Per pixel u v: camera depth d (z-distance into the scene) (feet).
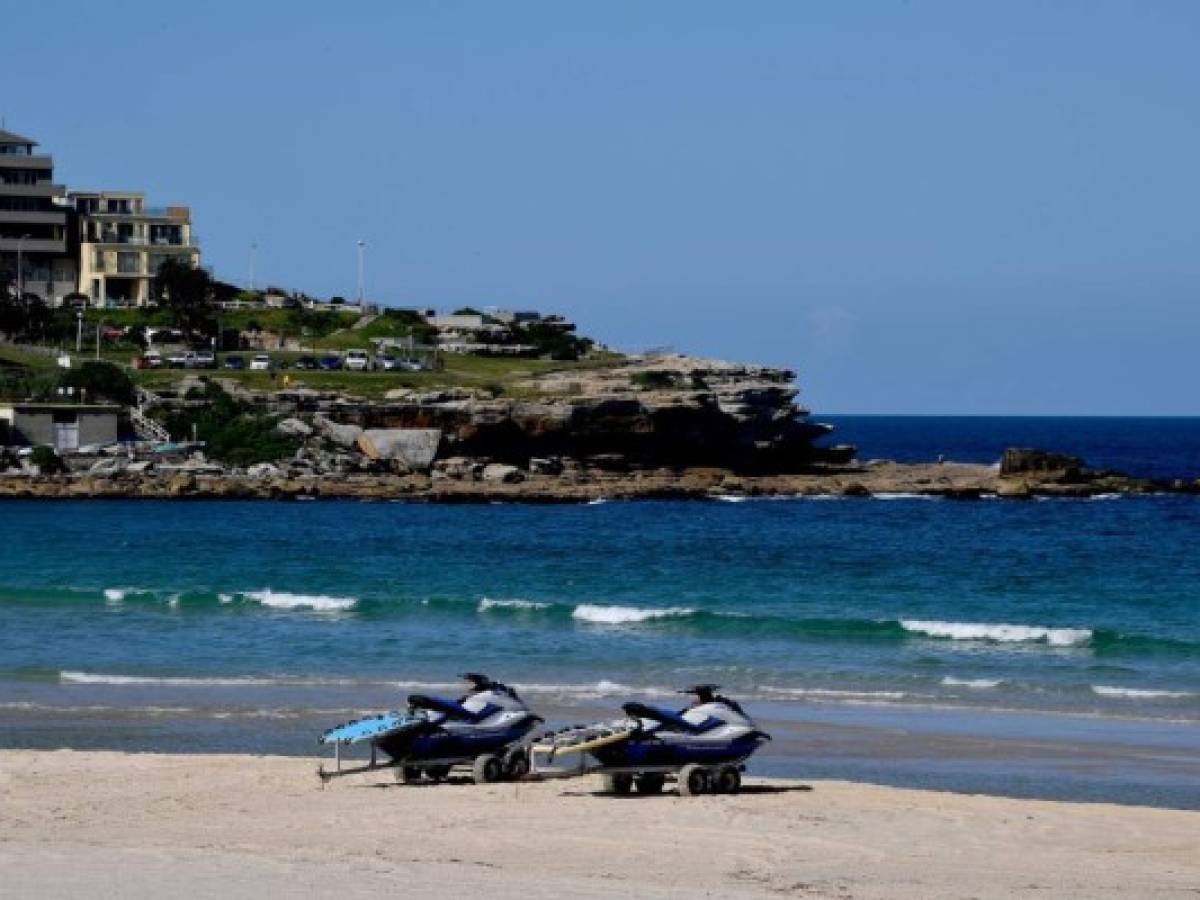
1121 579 333.21
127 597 278.87
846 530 463.83
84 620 248.73
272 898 80.74
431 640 227.61
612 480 580.71
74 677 189.37
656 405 604.49
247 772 123.44
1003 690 187.73
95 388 598.34
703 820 105.60
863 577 334.44
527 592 301.02
